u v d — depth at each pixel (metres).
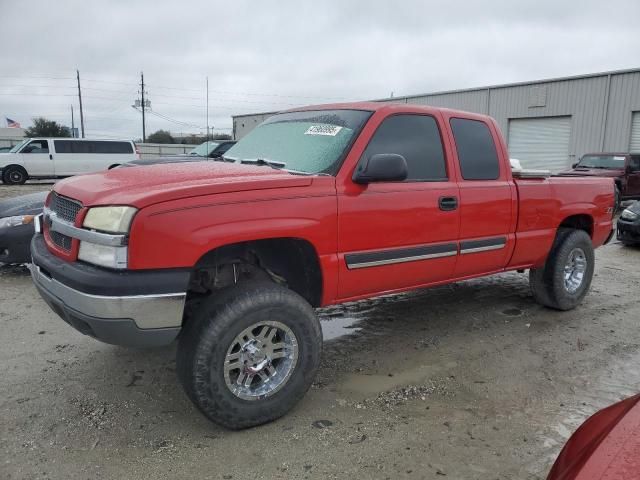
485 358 4.36
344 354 4.41
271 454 2.98
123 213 2.77
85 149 23.73
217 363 3.00
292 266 3.64
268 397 3.21
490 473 2.86
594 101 23.64
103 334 2.82
